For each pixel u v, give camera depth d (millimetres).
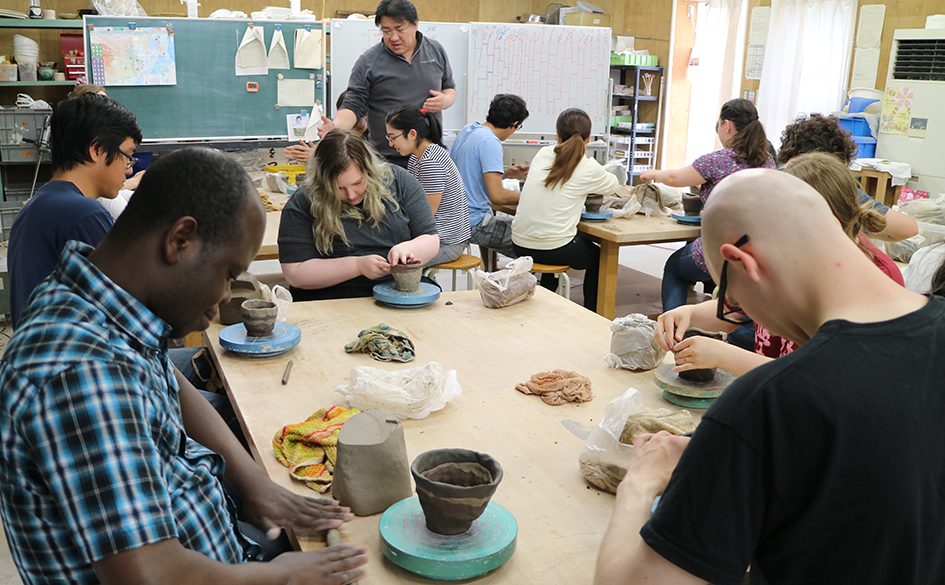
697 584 829
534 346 2107
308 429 1502
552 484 1388
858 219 1888
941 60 4719
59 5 7047
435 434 1571
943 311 883
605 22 7594
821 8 6426
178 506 1082
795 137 2936
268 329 2021
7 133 5367
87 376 917
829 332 837
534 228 4246
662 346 1794
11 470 928
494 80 6469
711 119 7773
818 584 843
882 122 5105
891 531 804
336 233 2654
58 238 1996
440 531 1174
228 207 1022
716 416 828
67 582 981
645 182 4660
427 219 2842
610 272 4184
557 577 1129
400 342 2039
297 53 5656
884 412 790
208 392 2182
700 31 7785
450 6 8852
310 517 1289
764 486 816
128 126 2129
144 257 1005
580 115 4215
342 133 2613
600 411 1694
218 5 7840
